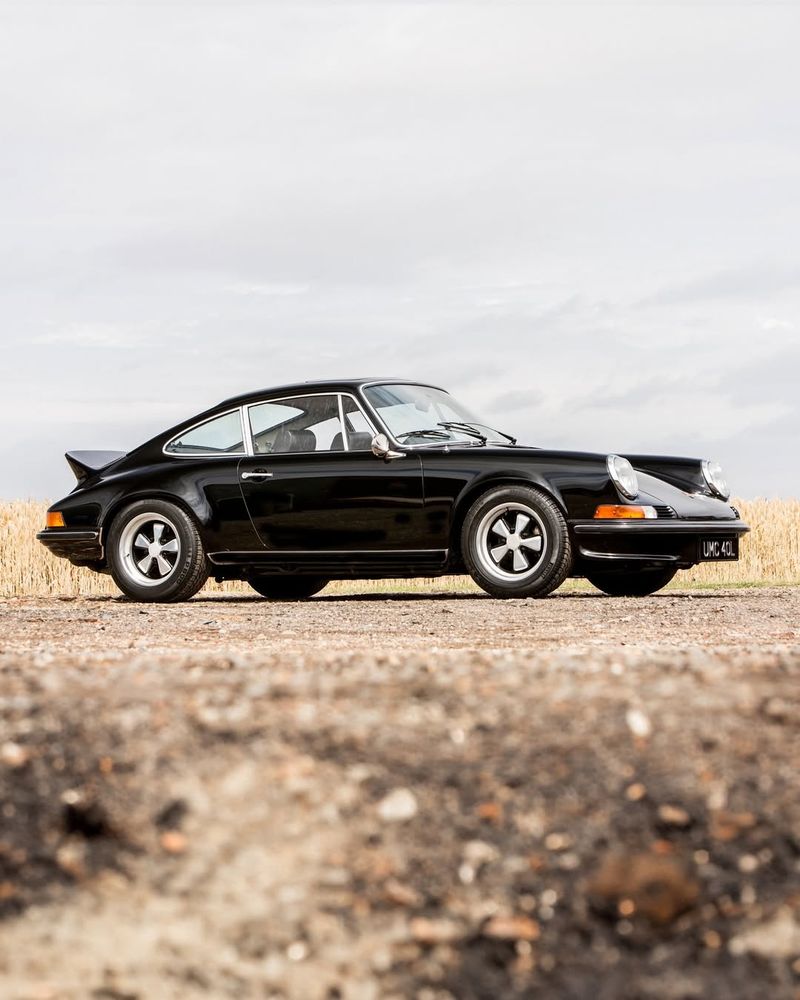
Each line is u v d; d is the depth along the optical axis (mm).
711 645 5570
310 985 2139
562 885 2348
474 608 7891
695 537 8352
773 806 2488
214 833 2451
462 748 2695
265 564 8977
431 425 8961
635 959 2217
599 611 7633
